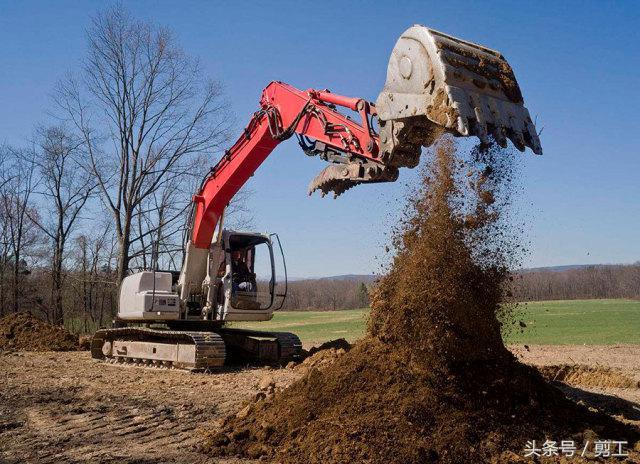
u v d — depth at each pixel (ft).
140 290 48.65
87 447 23.15
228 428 23.62
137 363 50.42
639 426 24.35
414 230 26.40
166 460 21.13
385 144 24.84
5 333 69.00
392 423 20.04
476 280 24.85
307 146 32.24
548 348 68.13
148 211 96.99
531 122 23.35
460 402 21.12
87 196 111.55
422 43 22.91
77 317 124.98
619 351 64.28
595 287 249.55
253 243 50.37
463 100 21.48
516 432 20.42
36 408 31.01
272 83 37.32
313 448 19.61
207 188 46.75
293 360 50.65
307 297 290.76
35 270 127.34
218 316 48.26
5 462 21.22
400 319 24.22
